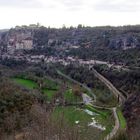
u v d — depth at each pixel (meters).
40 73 193.50
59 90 157.75
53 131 76.19
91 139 81.94
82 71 199.62
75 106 131.38
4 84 117.69
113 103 139.62
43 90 153.25
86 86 177.75
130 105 123.00
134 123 100.06
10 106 99.44
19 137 80.75
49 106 122.44
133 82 152.62
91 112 123.81
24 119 93.75
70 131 78.19
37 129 79.19
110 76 178.88
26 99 109.75
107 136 84.75
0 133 85.94
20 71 191.38
